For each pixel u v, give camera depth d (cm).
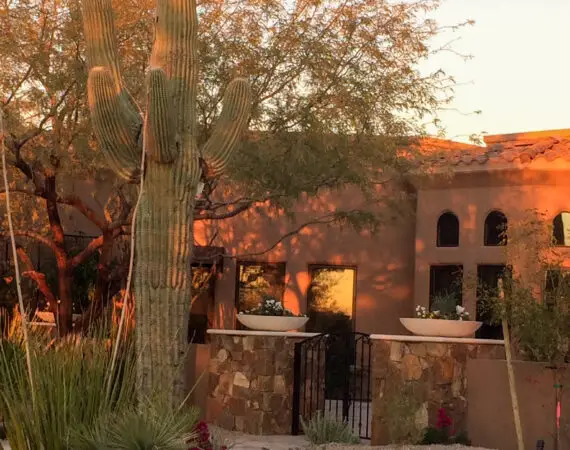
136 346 980
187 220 996
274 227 2030
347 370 1430
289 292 2009
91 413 845
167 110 939
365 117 1346
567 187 1644
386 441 1219
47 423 815
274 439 1367
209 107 1377
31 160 1398
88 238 1991
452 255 1781
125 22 1370
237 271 2058
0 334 1080
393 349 1245
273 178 1362
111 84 967
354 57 1391
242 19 1402
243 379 1433
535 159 1644
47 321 1736
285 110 1369
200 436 995
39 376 833
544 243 1148
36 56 1278
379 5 1399
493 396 1161
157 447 809
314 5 1399
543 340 1092
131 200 1460
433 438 1161
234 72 1366
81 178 1509
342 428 1269
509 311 1122
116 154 983
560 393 1102
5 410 843
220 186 1948
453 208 1786
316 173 1391
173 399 970
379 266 1942
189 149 998
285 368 1438
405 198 1788
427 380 1235
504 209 1711
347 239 1973
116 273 1498
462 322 1277
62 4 1338
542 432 1123
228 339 1462
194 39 1032
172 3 1025
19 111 1312
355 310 1955
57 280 1925
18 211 1673
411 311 1908
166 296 979
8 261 1880
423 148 1541
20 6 1306
